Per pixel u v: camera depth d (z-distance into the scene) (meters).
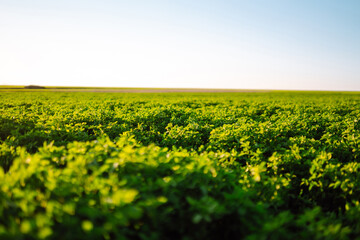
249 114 11.81
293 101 24.00
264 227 1.86
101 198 2.24
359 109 15.45
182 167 2.86
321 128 7.88
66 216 1.95
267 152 5.63
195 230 2.15
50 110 11.20
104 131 6.84
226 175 3.03
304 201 3.47
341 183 3.36
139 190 2.42
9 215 1.98
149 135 6.72
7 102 17.14
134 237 2.19
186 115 10.96
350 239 2.54
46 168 2.54
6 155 3.69
